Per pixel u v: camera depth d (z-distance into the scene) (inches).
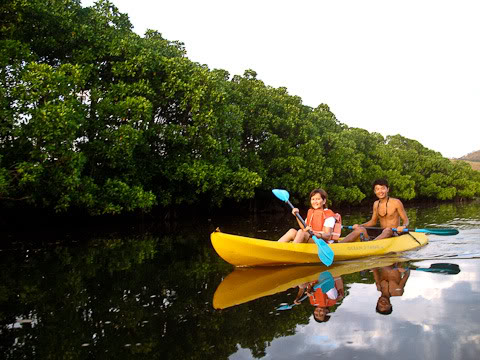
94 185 436.8
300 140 880.3
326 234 233.5
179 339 111.9
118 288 176.9
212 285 179.8
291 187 808.9
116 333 117.6
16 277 203.9
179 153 581.6
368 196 1237.7
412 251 265.9
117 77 521.7
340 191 956.0
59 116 361.1
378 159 1290.6
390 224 281.7
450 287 160.2
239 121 670.5
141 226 533.3
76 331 119.9
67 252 293.6
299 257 227.6
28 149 390.9
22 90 360.2
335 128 1123.9
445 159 1674.5
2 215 467.8
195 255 276.2
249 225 539.8
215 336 113.7
